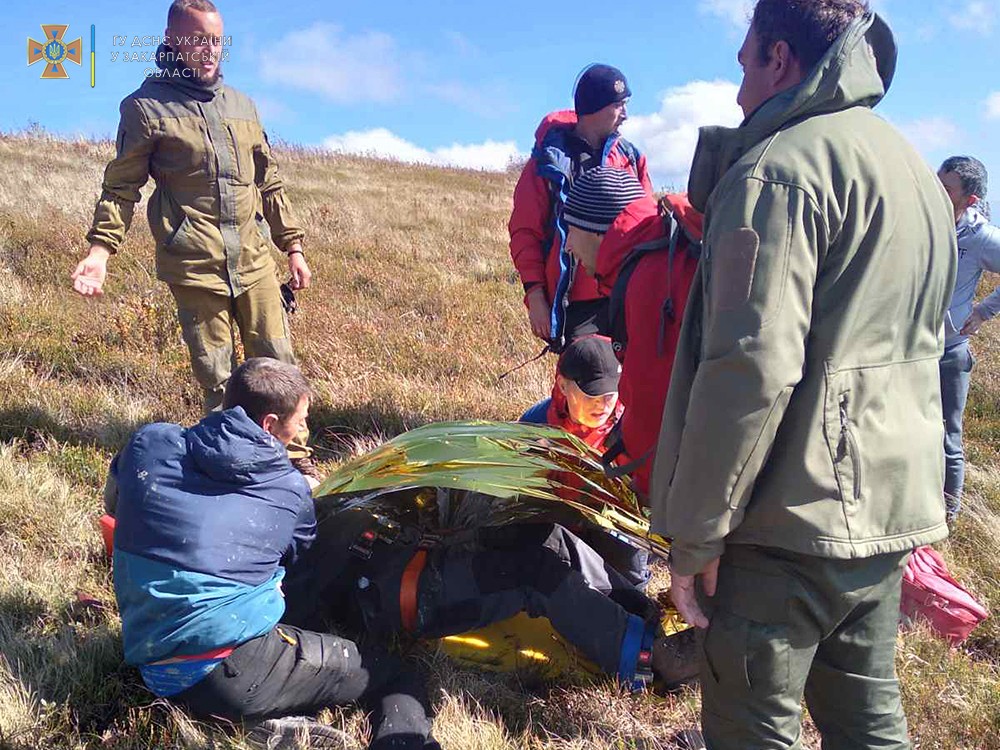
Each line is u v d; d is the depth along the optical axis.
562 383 3.54
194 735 2.61
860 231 1.81
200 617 2.55
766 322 1.75
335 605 3.20
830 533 1.85
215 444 2.65
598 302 4.07
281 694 2.66
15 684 2.75
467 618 3.03
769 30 1.95
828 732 2.22
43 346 6.02
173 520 2.61
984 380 7.80
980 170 4.36
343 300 8.44
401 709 2.75
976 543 4.41
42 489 4.00
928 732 2.88
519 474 2.87
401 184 20.12
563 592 2.97
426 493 3.25
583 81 4.03
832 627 2.00
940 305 1.99
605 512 2.95
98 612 3.25
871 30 2.06
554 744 2.78
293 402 2.85
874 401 1.87
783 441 1.87
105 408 5.15
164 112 4.13
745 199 1.80
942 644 3.37
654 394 2.51
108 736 2.67
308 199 15.35
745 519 1.93
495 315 8.38
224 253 4.33
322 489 3.19
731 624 2.00
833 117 1.88
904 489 1.93
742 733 2.07
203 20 4.10
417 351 6.85
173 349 6.32
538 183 4.12
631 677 2.96
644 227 2.56
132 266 8.64
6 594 3.26
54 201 11.62
